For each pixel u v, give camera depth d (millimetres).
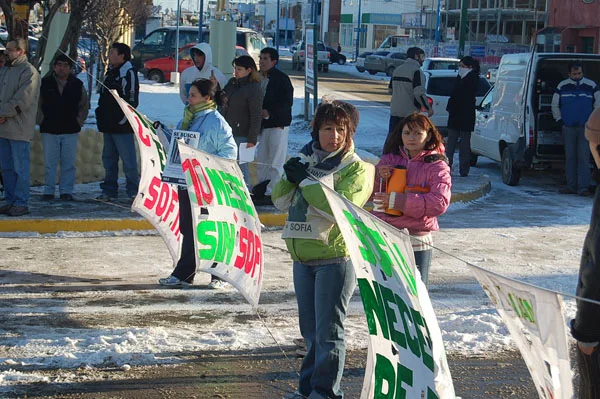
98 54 24344
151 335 6102
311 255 4656
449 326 6539
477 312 6887
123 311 6738
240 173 5324
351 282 4699
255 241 5434
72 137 10883
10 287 7336
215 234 5188
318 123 4664
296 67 50750
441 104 19875
